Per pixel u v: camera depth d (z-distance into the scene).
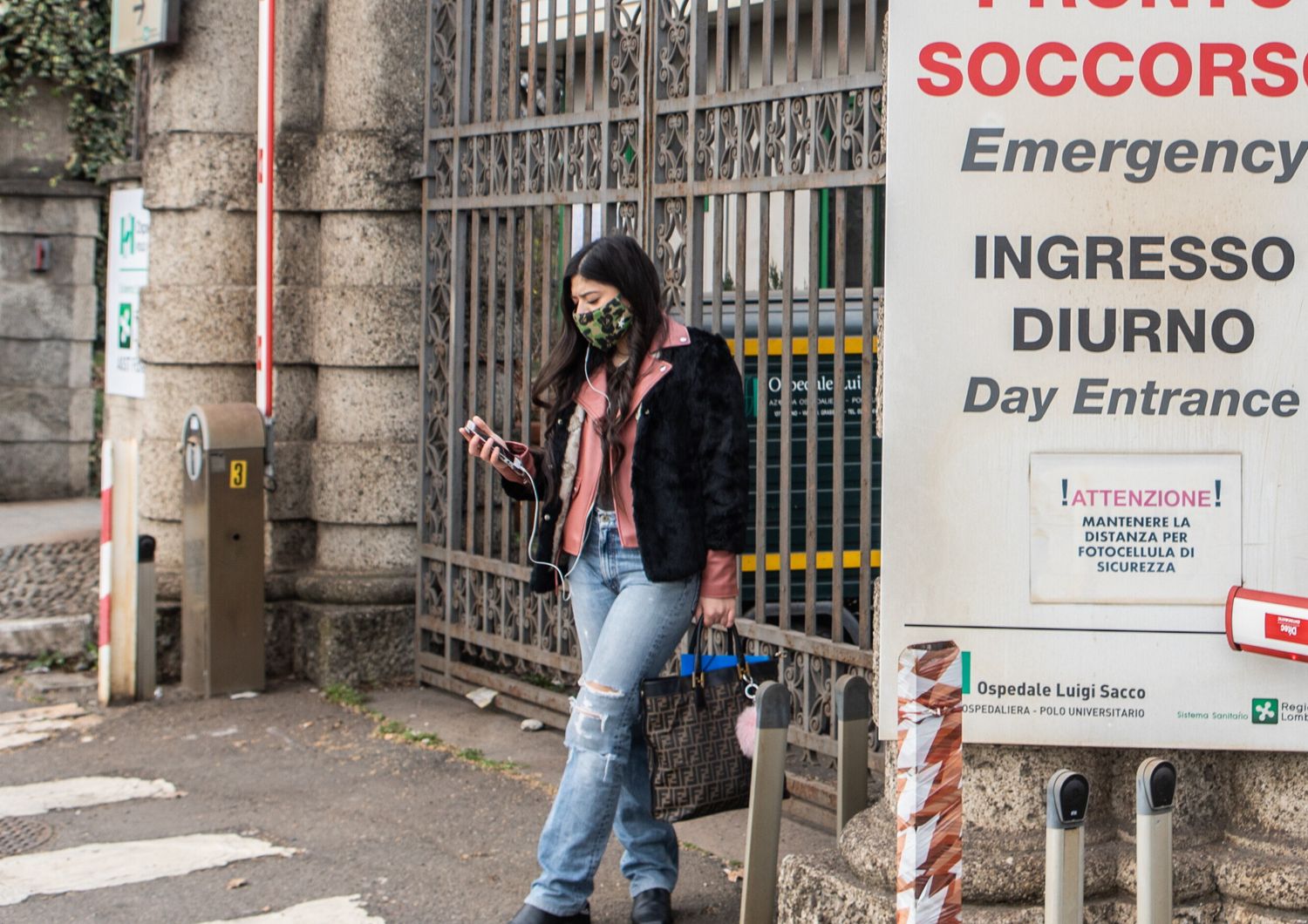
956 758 2.89
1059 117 3.52
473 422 4.38
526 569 6.61
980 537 3.58
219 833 5.34
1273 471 3.51
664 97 5.71
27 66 12.03
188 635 7.21
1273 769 3.71
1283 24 3.46
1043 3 3.51
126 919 4.57
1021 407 3.55
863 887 3.73
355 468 7.41
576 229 6.55
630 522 4.21
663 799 4.09
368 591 7.36
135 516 7.04
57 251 12.34
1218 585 3.53
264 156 7.14
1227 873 3.62
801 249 6.73
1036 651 3.57
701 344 4.21
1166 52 3.49
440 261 7.16
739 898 4.73
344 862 5.06
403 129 7.32
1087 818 3.75
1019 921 3.56
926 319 3.57
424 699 7.17
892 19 3.55
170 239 7.65
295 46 7.45
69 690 7.27
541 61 7.09
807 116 5.09
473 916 4.60
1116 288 3.53
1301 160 3.48
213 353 7.57
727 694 4.18
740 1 5.35
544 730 6.67
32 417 12.41
